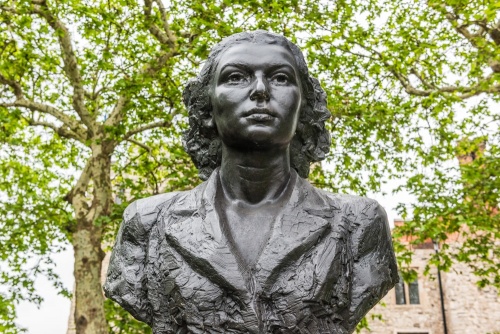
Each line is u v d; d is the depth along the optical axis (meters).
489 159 8.12
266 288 1.74
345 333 1.81
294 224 1.85
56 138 10.06
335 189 8.53
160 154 9.01
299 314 1.71
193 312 1.74
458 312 14.69
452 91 8.40
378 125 8.23
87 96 8.74
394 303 15.44
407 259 8.16
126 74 8.11
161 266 1.88
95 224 7.75
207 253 1.79
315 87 2.21
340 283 1.82
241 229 1.92
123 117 8.33
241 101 1.90
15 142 9.33
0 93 8.83
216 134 2.17
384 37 8.53
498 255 8.34
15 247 8.80
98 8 7.56
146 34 8.62
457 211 8.08
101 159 8.30
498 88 8.12
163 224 1.97
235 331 1.70
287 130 1.91
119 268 2.00
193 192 2.05
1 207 8.61
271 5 7.09
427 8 8.53
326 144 2.24
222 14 7.35
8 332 8.18
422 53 8.47
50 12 7.76
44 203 8.80
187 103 2.26
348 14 7.98
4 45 8.35
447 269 8.36
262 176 1.99
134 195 8.41
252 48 1.97
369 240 1.93
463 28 8.39
